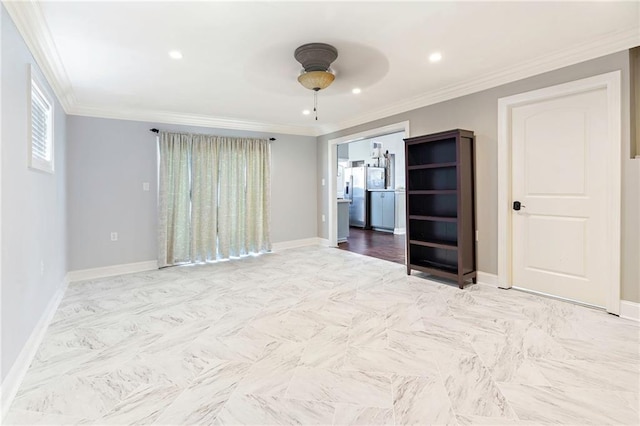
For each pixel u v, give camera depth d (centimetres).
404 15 220
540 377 182
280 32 241
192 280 392
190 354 213
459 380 180
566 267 299
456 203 373
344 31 241
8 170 181
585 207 285
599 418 150
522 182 327
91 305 307
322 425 147
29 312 216
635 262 253
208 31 237
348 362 200
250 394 170
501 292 328
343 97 402
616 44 254
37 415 156
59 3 198
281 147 588
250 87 359
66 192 391
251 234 544
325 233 623
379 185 896
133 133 447
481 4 208
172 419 153
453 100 377
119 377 187
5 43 179
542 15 222
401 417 152
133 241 447
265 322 262
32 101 244
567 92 287
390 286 356
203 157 491
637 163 250
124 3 200
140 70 306
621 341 221
